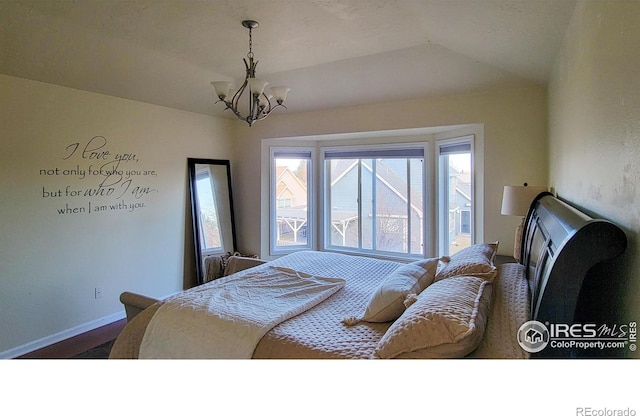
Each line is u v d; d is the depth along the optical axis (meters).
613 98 1.27
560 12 1.92
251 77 2.70
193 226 4.66
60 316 3.46
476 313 1.47
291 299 2.31
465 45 2.91
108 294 3.86
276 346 1.79
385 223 5.04
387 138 4.85
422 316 1.48
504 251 3.62
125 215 3.99
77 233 3.57
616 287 1.19
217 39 3.04
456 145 4.20
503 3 1.96
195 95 4.26
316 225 5.45
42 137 3.28
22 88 3.13
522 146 3.50
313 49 3.26
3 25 2.57
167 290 4.46
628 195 1.11
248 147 5.16
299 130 4.80
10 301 3.12
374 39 3.06
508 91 3.55
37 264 3.28
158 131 4.30
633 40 1.08
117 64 3.33
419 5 2.36
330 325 1.96
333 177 5.38
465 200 4.17
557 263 1.18
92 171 3.67
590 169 1.60
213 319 2.01
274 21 2.75
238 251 5.25
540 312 1.22
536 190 2.83
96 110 3.68
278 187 5.33
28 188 3.20
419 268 2.30
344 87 4.02
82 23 2.73
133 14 2.63
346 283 2.71
